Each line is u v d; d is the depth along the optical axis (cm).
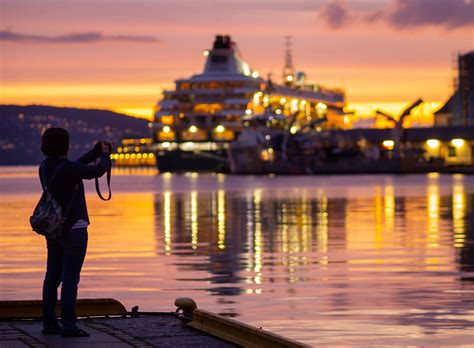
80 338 1297
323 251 3888
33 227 1318
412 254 3716
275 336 1173
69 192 1330
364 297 2502
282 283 2825
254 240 4494
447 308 2295
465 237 4566
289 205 8381
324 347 1817
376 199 9531
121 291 2656
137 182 18662
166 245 4209
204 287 2739
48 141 1352
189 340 1283
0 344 1246
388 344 1842
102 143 1362
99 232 5038
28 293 2581
